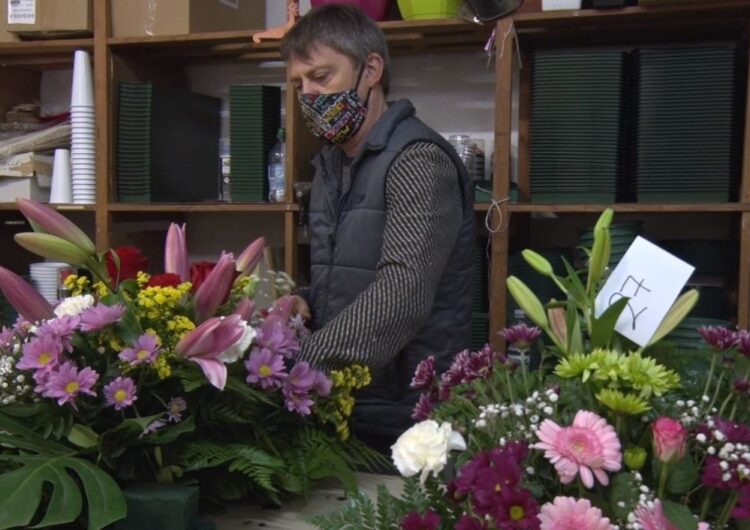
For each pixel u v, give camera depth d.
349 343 1.14
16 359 0.89
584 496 0.60
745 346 0.71
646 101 1.95
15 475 0.76
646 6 1.90
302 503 0.96
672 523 0.56
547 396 0.68
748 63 1.90
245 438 0.95
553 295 2.02
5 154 2.47
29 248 0.96
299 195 2.18
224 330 0.89
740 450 0.59
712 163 1.92
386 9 2.17
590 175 1.99
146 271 1.05
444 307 1.44
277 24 2.67
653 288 0.77
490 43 2.02
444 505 0.66
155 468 0.88
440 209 1.31
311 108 1.46
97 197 2.38
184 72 2.75
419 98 2.53
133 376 0.88
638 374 0.63
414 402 1.42
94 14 2.36
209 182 2.61
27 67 2.85
